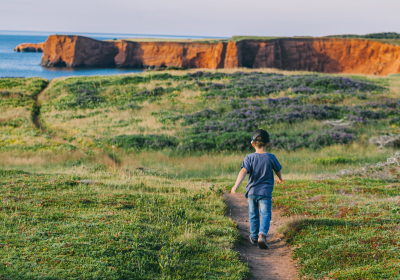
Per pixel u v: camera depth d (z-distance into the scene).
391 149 18.23
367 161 16.06
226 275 3.96
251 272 4.32
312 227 5.81
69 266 3.53
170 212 6.57
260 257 5.07
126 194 7.82
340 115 24.97
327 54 118.19
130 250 4.23
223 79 35.91
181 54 134.88
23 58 169.88
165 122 25.02
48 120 25.89
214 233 5.69
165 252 4.10
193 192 9.19
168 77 36.78
